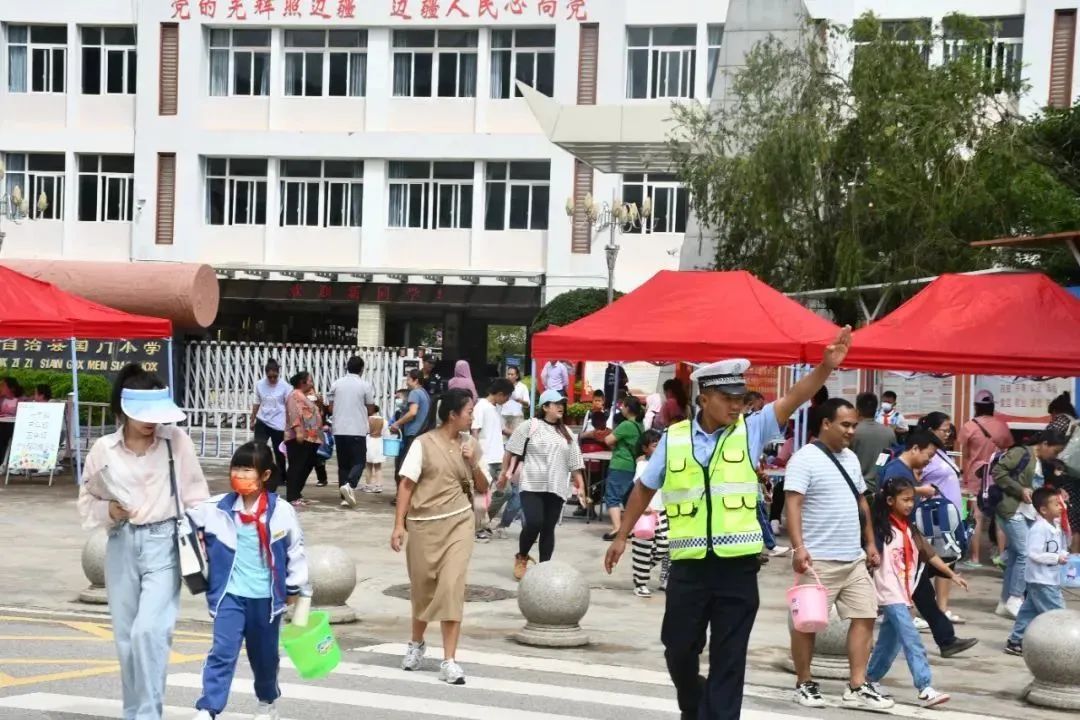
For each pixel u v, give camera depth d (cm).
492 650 995
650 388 3172
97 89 3941
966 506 1474
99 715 723
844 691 886
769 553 1551
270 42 3869
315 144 3834
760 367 1898
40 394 2108
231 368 2845
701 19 3612
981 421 1512
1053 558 1015
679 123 2595
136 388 654
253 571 667
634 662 969
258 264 3862
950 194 1978
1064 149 2264
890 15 3441
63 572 1308
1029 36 3341
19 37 3938
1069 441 1402
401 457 1889
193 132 3866
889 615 866
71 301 1920
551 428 1322
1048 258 1986
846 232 2086
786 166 2195
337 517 1788
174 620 658
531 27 3759
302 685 837
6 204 3862
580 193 3716
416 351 2884
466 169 3834
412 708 775
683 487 636
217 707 655
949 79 2119
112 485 648
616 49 3656
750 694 874
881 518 867
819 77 2305
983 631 1145
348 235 3869
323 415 2156
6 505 1798
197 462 673
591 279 3703
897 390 1877
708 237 2528
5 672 836
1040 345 1357
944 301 1446
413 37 3831
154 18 3859
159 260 3872
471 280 3759
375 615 1141
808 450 831
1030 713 860
